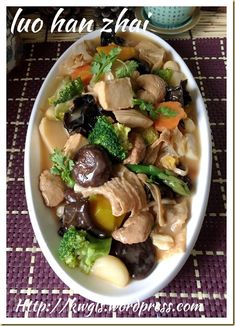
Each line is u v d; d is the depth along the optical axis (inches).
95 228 12.7
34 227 12.6
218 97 17.2
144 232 12.6
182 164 14.2
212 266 13.7
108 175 12.8
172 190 13.5
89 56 16.1
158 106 14.7
